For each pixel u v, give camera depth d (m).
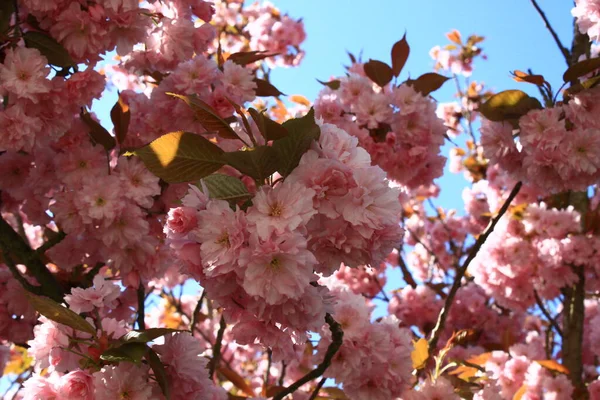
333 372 2.95
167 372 2.18
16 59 3.08
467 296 6.63
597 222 5.32
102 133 3.54
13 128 3.08
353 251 1.86
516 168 3.97
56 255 3.58
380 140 4.23
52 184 3.62
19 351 6.07
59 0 3.25
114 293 2.32
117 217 3.32
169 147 1.84
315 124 1.81
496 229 5.65
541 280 5.59
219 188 1.87
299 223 1.70
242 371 7.89
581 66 3.56
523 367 5.18
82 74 3.23
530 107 3.79
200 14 4.05
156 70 3.98
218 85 3.64
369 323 3.04
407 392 3.24
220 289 1.77
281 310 1.83
